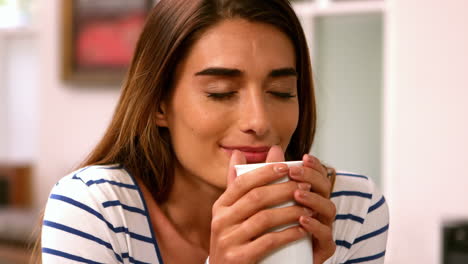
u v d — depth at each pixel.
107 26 4.23
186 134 0.86
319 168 0.76
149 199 0.94
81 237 0.86
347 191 1.07
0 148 4.67
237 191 0.73
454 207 3.42
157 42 0.90
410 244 3.50
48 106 4.42
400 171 3.52
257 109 0.81
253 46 0.82
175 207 0.97
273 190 0.72
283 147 0.87
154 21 0.91
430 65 3.46
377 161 3.69
